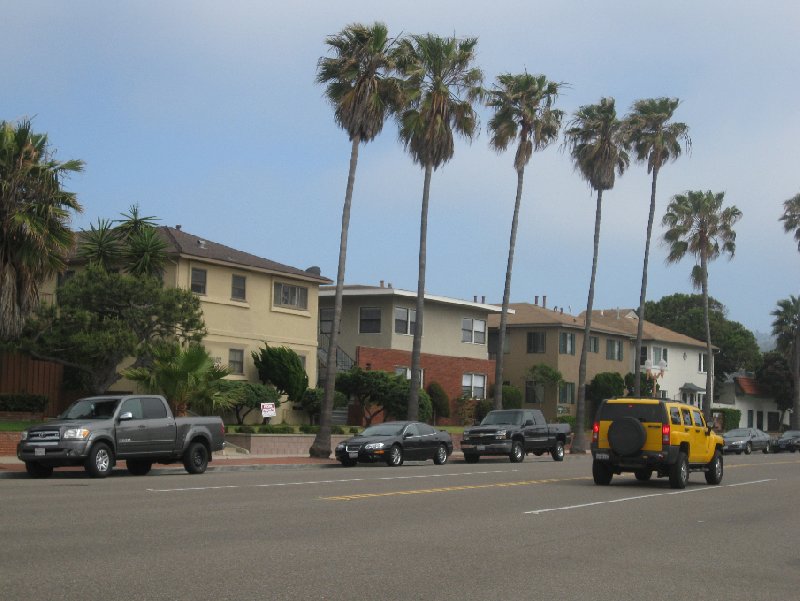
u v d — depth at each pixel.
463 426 53.62
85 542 11.61
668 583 10.34
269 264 42.66
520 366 65.25
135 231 35.47
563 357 64.81
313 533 13.13
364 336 51.59
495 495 20.05
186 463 24.69
